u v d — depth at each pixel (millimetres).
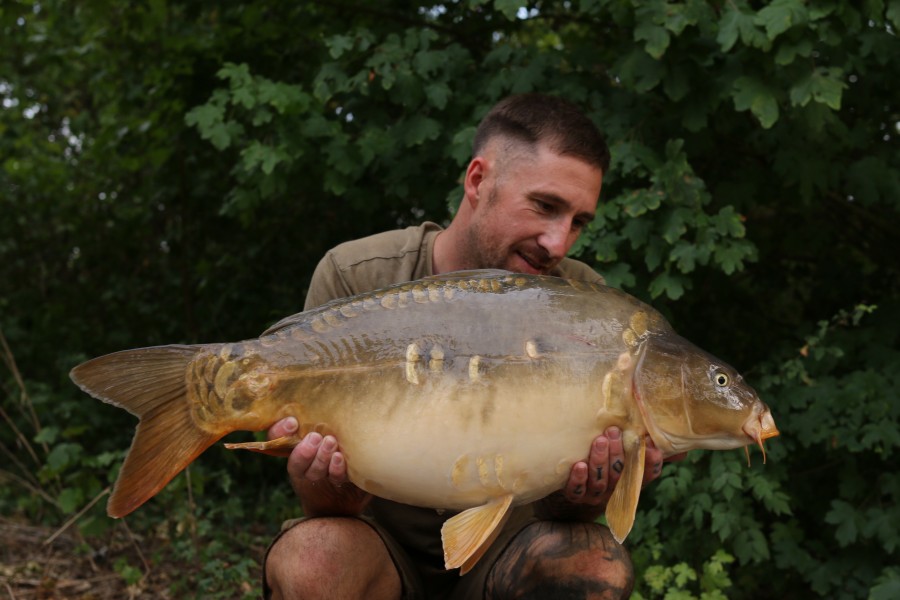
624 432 1934
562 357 1899
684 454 2188
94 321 6289
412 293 1942
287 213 5469
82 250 6348
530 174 2250
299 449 1894
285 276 5590
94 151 5316
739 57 3492
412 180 4051
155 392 1881
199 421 1893
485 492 1903
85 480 4340
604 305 1967
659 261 3459
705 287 4590
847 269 4598
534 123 2264
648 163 3521
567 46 4566
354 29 4152
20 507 4816
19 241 6496
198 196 5715
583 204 2275
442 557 2465
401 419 1876
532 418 1878
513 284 1960
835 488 3975
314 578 2137
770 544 4012
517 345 1894
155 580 4059
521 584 2309
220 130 4016
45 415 5492
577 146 2246
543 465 1905
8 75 6199
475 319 1911
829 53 3508
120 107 5285
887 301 4078
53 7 5746
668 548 3672
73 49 5387
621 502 1916
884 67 3852
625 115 3691
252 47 4570
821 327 3854
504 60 3895
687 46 3438
